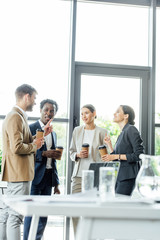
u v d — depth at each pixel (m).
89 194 1.51
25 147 2.72
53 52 3.96
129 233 1.08
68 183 3.77
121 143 3.18
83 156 3.40
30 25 3.95
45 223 3.29
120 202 1.16
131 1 4.13
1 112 3.75
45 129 3.29
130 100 4.04
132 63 4.09
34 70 3.89
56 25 4.00
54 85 3.91
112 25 4.11
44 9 4.01
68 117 3.88
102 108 3.97
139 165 3.16
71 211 1.09
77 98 3.93
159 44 4.14
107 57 4.05
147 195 1.53
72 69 3.89
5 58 3.85
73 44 3.94
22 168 2.74
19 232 2.67
